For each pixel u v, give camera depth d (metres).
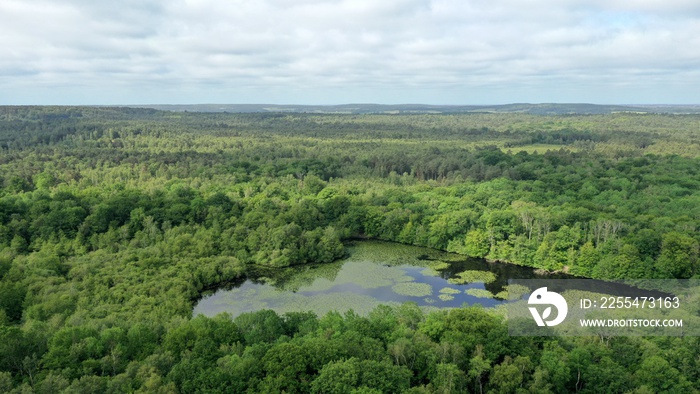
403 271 140.50
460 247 155.62
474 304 114.25
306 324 85.00
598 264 129.50
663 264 120.19
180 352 74.31
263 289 126.50
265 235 148.38
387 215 169.62
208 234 145.38
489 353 73.94
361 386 63.19
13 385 65.81
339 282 131.75
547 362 70.38
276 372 66.06
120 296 104.69
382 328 82.44
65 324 84.81
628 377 68.12
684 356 72.31
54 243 133.75
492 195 181.12
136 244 138.00
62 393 60.88
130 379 65.38
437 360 72.12
